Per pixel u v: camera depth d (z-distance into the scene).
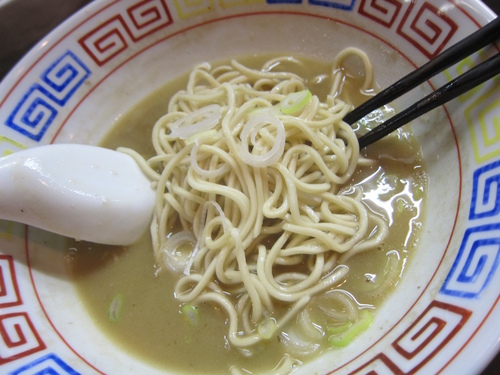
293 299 0.16
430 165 0.17
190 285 0.18
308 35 0.22
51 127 0.20
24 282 0.17
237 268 0.17
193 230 0.18
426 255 0.15
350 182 0.18
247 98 0.20
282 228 0.17
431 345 0.12
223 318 0.17
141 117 0.22
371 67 0.20
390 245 0.17
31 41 0.23
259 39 0.22
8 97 0.19
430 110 0.16
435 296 0.13
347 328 0.15
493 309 0.11
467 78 0.15
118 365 0.16
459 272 0.13
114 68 0.22
